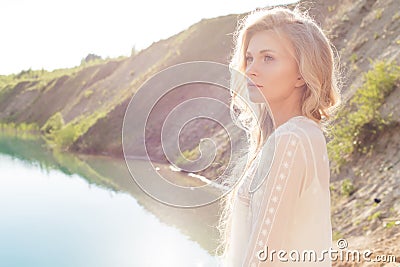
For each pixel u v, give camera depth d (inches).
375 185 312.3
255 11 45.6
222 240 54.4
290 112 44.8
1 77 3405.5
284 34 42.3
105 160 898.1
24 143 1402.6
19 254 369.7
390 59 451.2
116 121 1062.4
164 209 485.4
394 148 331.0
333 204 330.3
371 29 561.3
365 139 364.2
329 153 401.4
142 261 331.0
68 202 555.2
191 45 1362.0
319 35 44.2
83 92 2082.9
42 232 431.8
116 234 409.1
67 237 410.3
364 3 632.4
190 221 417.4
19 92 2898.6
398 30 498.3
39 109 2493.8
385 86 377.7
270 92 43.2
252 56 43.9
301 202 40.1
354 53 547.2
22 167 858.8
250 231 43.7
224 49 1246.9
